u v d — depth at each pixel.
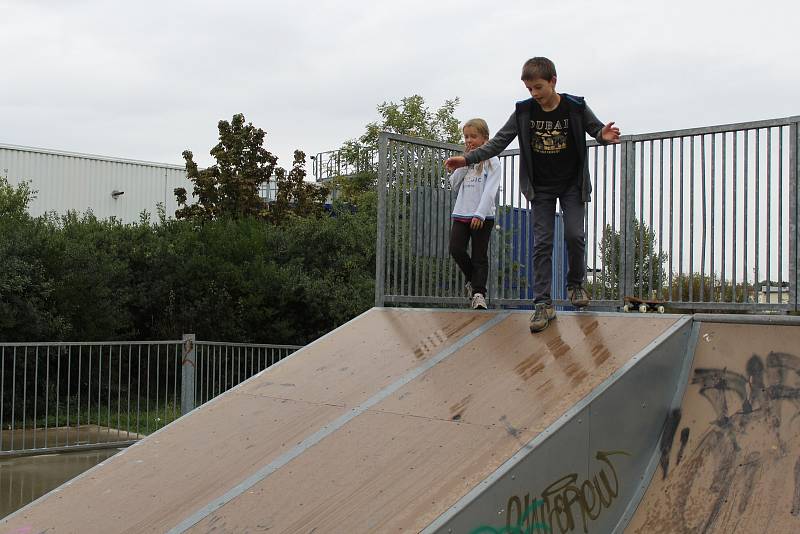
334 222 21.66
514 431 4.25
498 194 7.37
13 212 21.50
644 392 4.68
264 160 24.83
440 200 7.64
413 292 7.53
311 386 5.73
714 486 4.28
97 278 17.00
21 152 26.55
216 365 13.08
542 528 4.00
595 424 4.34
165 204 30.05
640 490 4.52
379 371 5.67
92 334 17.08
